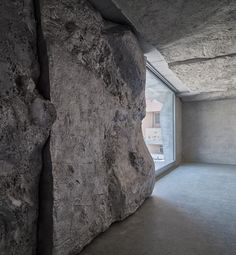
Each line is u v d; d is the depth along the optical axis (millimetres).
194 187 2988
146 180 2352
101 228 1629
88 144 1523
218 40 2104
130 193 1973
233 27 1837
